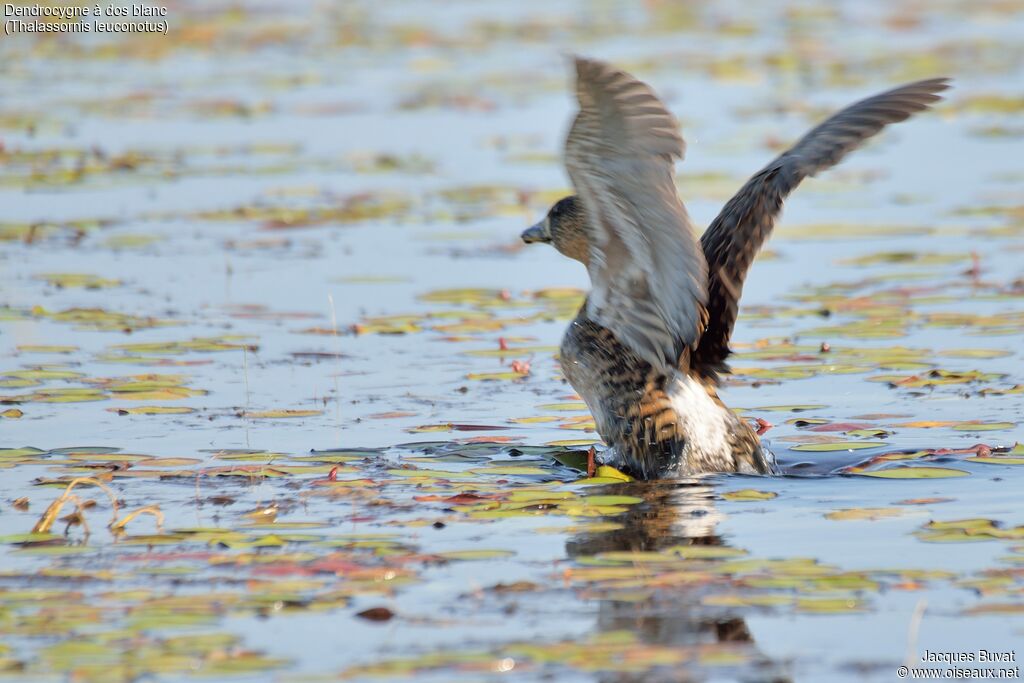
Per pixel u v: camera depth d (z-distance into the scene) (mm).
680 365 10359
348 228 19328
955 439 10828
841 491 9648
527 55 32938
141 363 13227
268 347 13844
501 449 10766
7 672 6781
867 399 12023
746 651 7004
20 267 17016
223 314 15016
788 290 15781
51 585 7867
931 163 22969
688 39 34594
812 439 10898
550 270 17094
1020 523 8781
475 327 14539
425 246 18250
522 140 24953
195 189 21562
